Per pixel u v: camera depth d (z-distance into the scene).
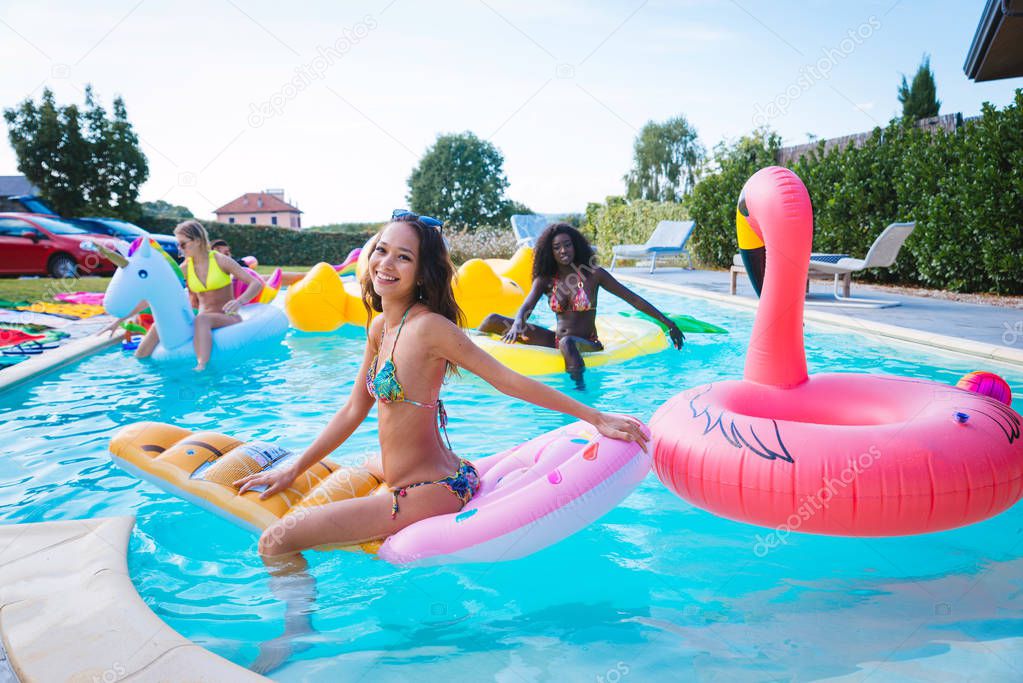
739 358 5.68
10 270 12.58
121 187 20.73
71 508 2.83
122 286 5.48
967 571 2.34
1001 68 7.83
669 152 32.97
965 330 6.52
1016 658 1.83
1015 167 9.16
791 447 2.47
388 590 2.21
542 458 2.60
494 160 31.56
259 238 19.84
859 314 7.76
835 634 1.96
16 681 1.65
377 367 2.44
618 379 4.98
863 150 12.05
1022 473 2.44
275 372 5.41
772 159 15.34
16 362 5.49
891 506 2.32
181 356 5.74
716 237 16.14
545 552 2.49
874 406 2.96
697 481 2.61
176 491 2.62
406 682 1.75
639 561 2.43
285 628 2.00
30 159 19.92
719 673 1.78
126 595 2.01
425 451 2.42
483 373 2.38
